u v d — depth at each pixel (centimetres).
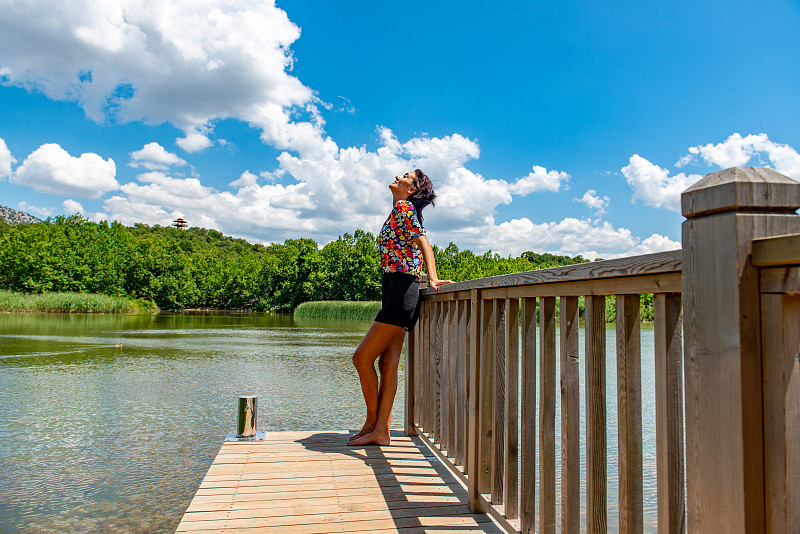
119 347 1358
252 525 214
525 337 198
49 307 3916
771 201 93
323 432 382
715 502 97
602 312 153
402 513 229
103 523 312
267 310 6206
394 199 348
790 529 88
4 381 820
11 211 18362
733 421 92
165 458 441
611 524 310
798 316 87
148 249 5744
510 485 209
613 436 493
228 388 776
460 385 280
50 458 439
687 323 105
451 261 4447
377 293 5366
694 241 103
